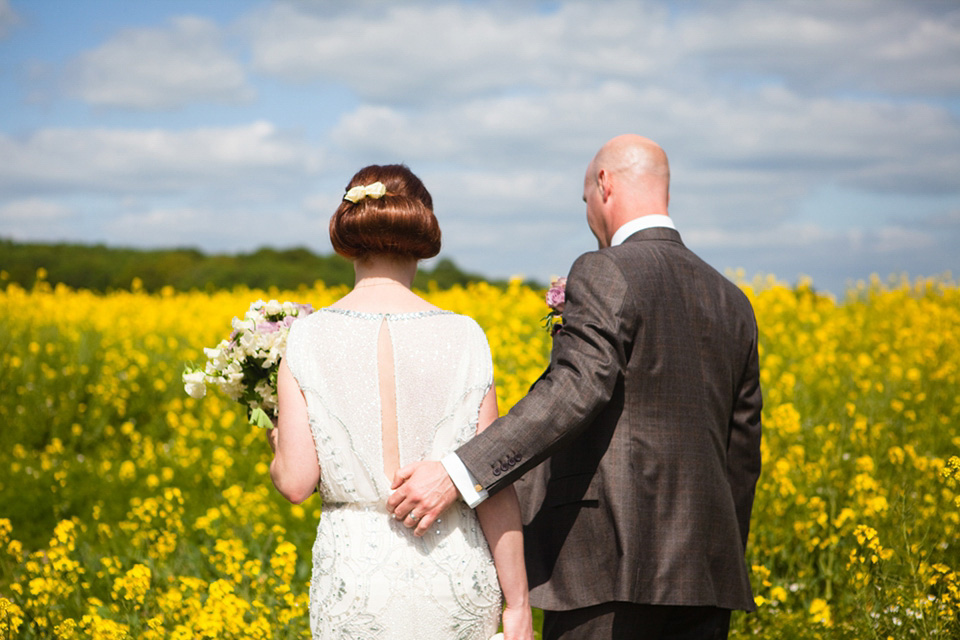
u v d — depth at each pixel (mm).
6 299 11680
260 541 5031
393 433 1987
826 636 3561
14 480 6457
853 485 4500
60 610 3926
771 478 4523
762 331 8406
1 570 4621
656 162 2500
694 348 2266
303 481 2004
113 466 6906
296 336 2066
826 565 4262
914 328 8305
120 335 10359
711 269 2426
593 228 2605
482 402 2061
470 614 1972
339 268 24578
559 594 2238
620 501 2174
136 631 3633
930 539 3840
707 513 2207
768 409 5809
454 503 2010
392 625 1914
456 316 2111
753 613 3766
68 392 8203
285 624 3611
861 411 5965
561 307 2605
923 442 5570
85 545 4938
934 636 3256
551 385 2076
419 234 2107
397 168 2209
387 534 1957
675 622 2285
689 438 2219
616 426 2217
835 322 9086
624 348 2178
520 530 2070
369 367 2000
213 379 2357
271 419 2365
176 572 4543
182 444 6992
